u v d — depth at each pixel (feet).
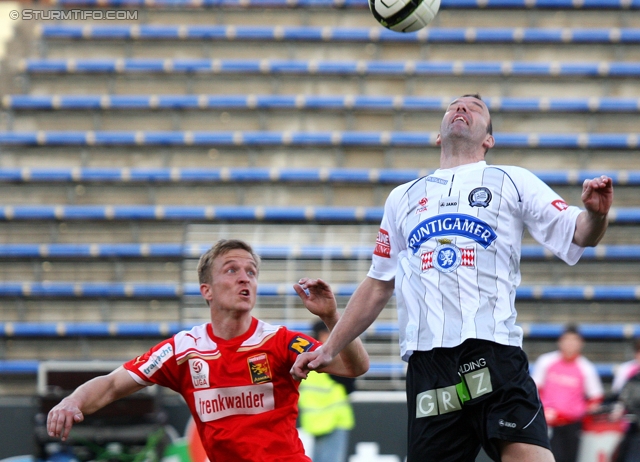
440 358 43.37
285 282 119.44
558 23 161.48
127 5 167.84
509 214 43.86
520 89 152.66
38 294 127.13
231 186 139.44
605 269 127.95
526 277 128.26
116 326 122.52
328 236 123.95
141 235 135.33
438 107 148.46
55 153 146.41
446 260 43.39
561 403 87.40
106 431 87.86
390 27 54.24
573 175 136.05
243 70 155.43
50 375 89.61
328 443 85.40
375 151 144.05
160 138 145.28
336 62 156.87
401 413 92.38
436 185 45.34
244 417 47.78
